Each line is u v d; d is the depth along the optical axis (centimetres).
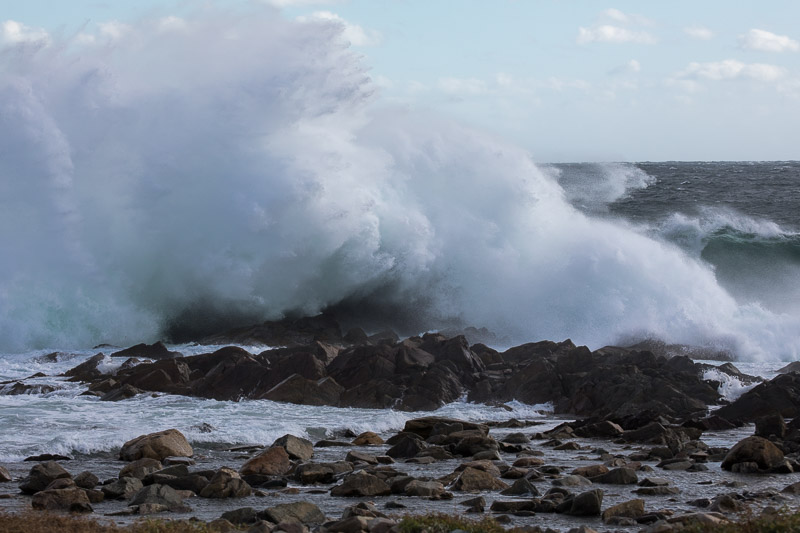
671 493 2053
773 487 2106
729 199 10988
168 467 2203
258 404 3447
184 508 1886
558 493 1984
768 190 12388
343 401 3503
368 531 1518
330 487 2167
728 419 3291
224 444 2772
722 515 1650
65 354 4391
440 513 1670
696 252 6725
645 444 2844
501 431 3128
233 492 2038
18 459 2480
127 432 2814
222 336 4762
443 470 2388
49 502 1875
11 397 3469
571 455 2638
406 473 2262
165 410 3278
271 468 2311
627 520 1753
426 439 2881
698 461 2519
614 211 8538
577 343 5203
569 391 3672
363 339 4616
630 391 3488
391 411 3400
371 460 2462
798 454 2495
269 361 3812
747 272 6556
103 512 1850
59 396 3519
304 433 2947
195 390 3591
